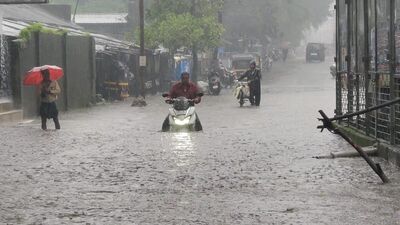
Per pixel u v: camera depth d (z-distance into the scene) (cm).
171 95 3584
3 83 4466
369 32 2716
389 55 2352
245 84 5778
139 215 1443
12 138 3111
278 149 2631
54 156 2441
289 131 3434
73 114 5084
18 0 4134
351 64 3125
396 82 2328
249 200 1598
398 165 2127
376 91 2577
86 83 6031
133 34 9225
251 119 4300
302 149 2628
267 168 2117
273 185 1808
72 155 2466
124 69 6956
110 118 4603
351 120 3191
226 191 1720
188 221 1387
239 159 2331
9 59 4569
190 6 8850
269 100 6519
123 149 2647
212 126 3797
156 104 6394
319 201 1581
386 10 2431
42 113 3600
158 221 1387
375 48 2583
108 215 1444
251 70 5772
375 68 2580
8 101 4506
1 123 4222
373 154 2411
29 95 4769
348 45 3156
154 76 8531
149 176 1962
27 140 3016
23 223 1370
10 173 2034
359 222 1369
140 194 1683
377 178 1914
